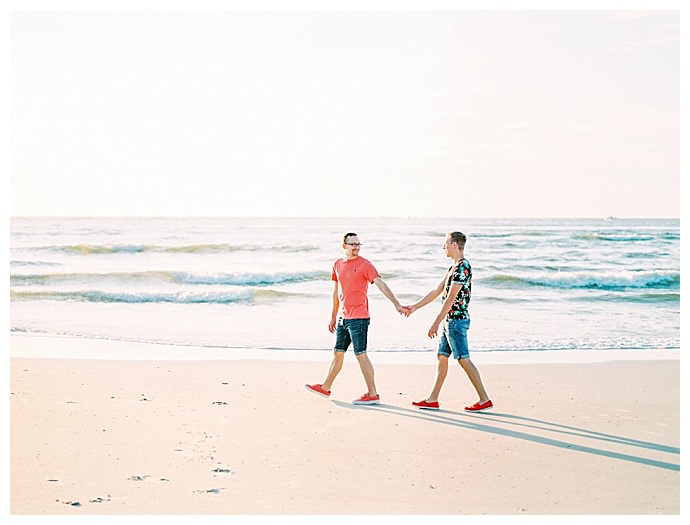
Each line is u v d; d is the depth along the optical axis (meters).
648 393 7.88
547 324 13.43
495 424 6.60
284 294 17.39
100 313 14.61
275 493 4.93
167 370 8.89
